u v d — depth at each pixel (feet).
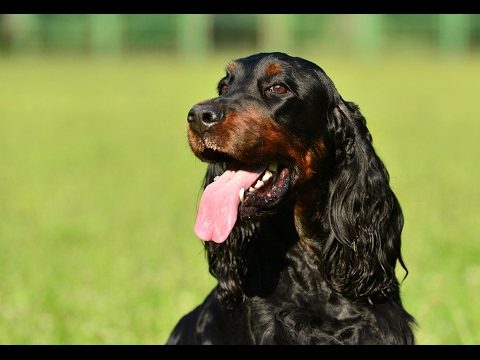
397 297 18.52
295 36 177.37
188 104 97.55
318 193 17.75
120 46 176.96
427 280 27.58
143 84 120.78
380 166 18.47
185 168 54.70
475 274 28.37
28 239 34.53
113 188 47.16
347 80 118.62
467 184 46.78
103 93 110.11
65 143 68.18
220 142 16.19
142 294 26.94
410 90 107.34
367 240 17.90
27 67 152.46
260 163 16.81
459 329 23.45
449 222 36.83
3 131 76.28
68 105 97.86
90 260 31.01
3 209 41.16
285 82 17.10
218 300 18.30
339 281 17.61
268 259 17.71
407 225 36.17
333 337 17.30
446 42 171.94
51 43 177.17
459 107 90.58
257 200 16.75
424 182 47.34
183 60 165.17
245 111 16.58
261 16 176.55
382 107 89.71
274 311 17.40
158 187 47.44
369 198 18.04
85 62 163.02
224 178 17.04
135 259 31.12
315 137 17.61
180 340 19.30
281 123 16.96
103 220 38.34
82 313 25.43
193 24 175.63
